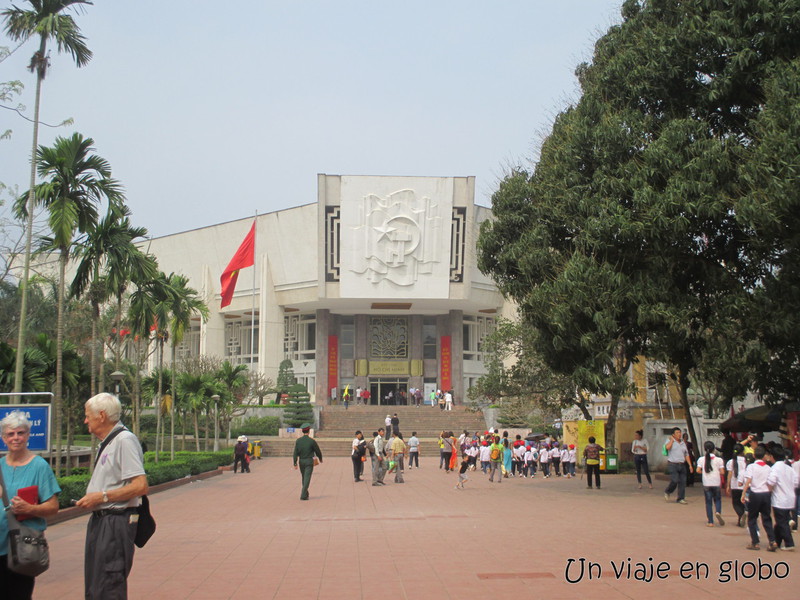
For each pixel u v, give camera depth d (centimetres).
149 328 2520
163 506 1727
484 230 2133
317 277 5350
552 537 1155
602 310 1723
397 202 5066
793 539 1076
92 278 2223
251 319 6106
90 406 555
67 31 1725
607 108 1864
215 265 5859
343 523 1362
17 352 1806
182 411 3619
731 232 1773
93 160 1833
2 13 1762
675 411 3125
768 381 1761
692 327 1814
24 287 1764
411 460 3172
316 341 5784
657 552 1005
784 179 1421
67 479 1661
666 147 1656
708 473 1301
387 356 5916
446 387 5812
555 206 1908
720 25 1659
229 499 1892
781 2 1569
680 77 1778
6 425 568
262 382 5100
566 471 2627
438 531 1235
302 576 868
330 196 5044
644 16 1908
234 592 788
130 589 809
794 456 1783
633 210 1720
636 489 2106
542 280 1945
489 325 6238
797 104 1436
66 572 916
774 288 1616
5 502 545
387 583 819
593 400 3153
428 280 5162
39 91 1808
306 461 1856
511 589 781
